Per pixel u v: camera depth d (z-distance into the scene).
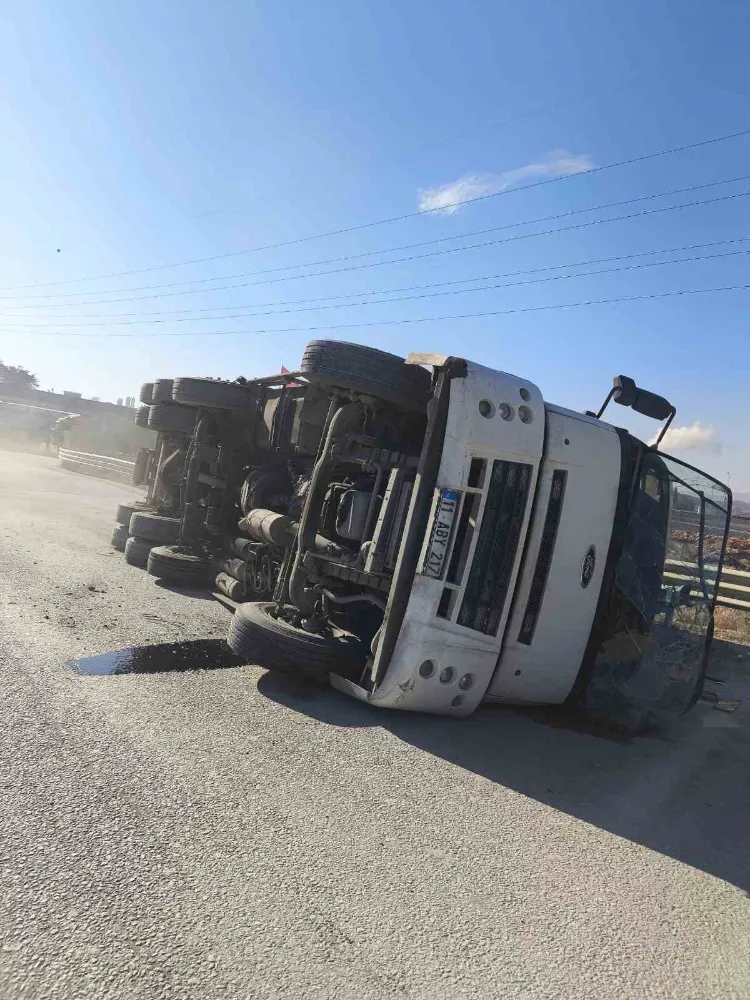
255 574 7.11
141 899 2.36
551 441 4.84
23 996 1.88
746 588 9.55
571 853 3.20
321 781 3.51
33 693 4.06
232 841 2.82
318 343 5.24
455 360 4.49
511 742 4.61
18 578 7.04
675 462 5.75
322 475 5.29
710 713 6.24
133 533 8.96
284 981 2.08
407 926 2.45
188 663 5.12
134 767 3.33
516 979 2.27
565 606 4.97
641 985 2.34
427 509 4.45
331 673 4.77
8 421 51.22
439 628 4.36
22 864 2.46
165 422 9.73
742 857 3.41
